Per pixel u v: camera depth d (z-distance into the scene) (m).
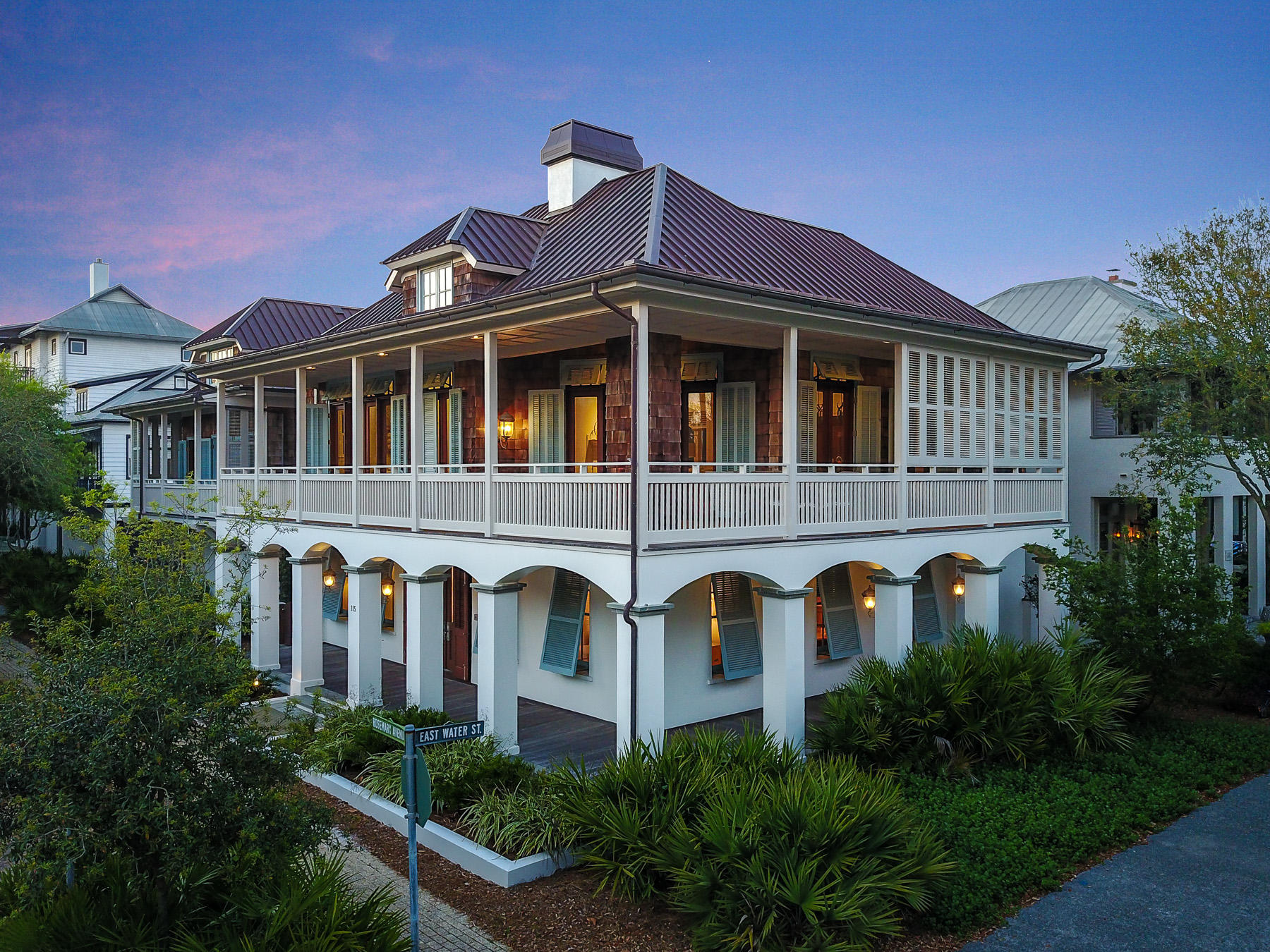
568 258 14.02
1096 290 22.42
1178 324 15.84
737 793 8.09
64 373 39.12
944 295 17.69
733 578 14.77
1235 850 9.37
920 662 11.79
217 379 19.27
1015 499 15.45
